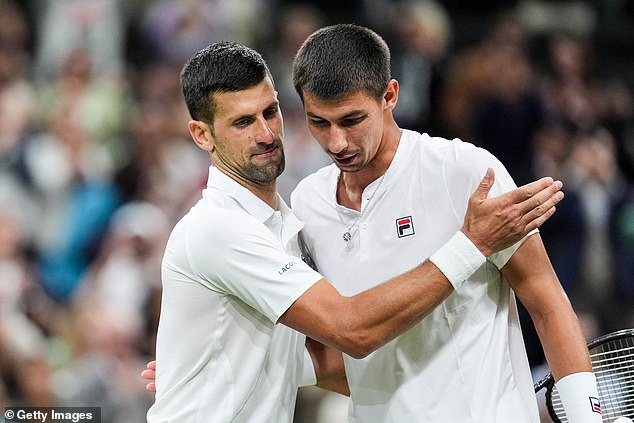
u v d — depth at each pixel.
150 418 17.12
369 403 16.91
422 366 16.38
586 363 15.74
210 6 43.19
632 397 17.73
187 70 16.75
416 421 16.38
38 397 33.22
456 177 16.11
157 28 42.88
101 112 40.78
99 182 38.78
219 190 16.84
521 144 41.06
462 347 16.19
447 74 43.38
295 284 16.03
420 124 40.59
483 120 40.88
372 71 15.67
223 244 16.25
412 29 42.31
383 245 16.55
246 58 16.42
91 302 35.19
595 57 48.16
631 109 44.97
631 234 39.47
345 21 44.84
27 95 40.53
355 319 15.72
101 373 33.25
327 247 17.11
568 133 41.75
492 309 16.38
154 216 37.62
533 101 41.66
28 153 39.03
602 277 38.59
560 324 15.81
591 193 39.78
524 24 47.56
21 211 38.00
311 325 15.97
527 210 15.27
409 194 16.41
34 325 35.00
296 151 38.44
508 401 16.09
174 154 39.62
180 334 16.75
